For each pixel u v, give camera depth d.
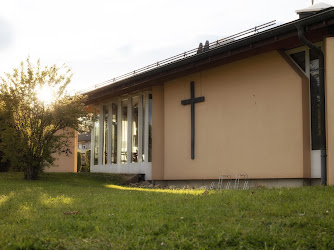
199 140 19.61
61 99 20.75
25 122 20.03
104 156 27.80
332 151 13.65
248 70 17.42
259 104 16.91
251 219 7.47
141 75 21.38
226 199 10.06
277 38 14.96
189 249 5.75
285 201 9.46
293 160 15.56
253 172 17.00
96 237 6.41
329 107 13.76
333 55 13.80
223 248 5.80
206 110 19.33
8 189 14.83
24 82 19.75
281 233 6.48
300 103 15.40
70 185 17.89
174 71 19.73
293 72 15.67
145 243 5.92
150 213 8.27
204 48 18.67
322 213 7.83
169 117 21.42
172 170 21.06
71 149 31.70
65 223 7.32
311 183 15.36
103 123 28.14
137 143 24.52
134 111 25.09
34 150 20.34
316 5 15.15
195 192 13.23
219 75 18.77
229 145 18.09
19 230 6.80
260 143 16.80
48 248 5.69
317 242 6.09
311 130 15.30
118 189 16.34
